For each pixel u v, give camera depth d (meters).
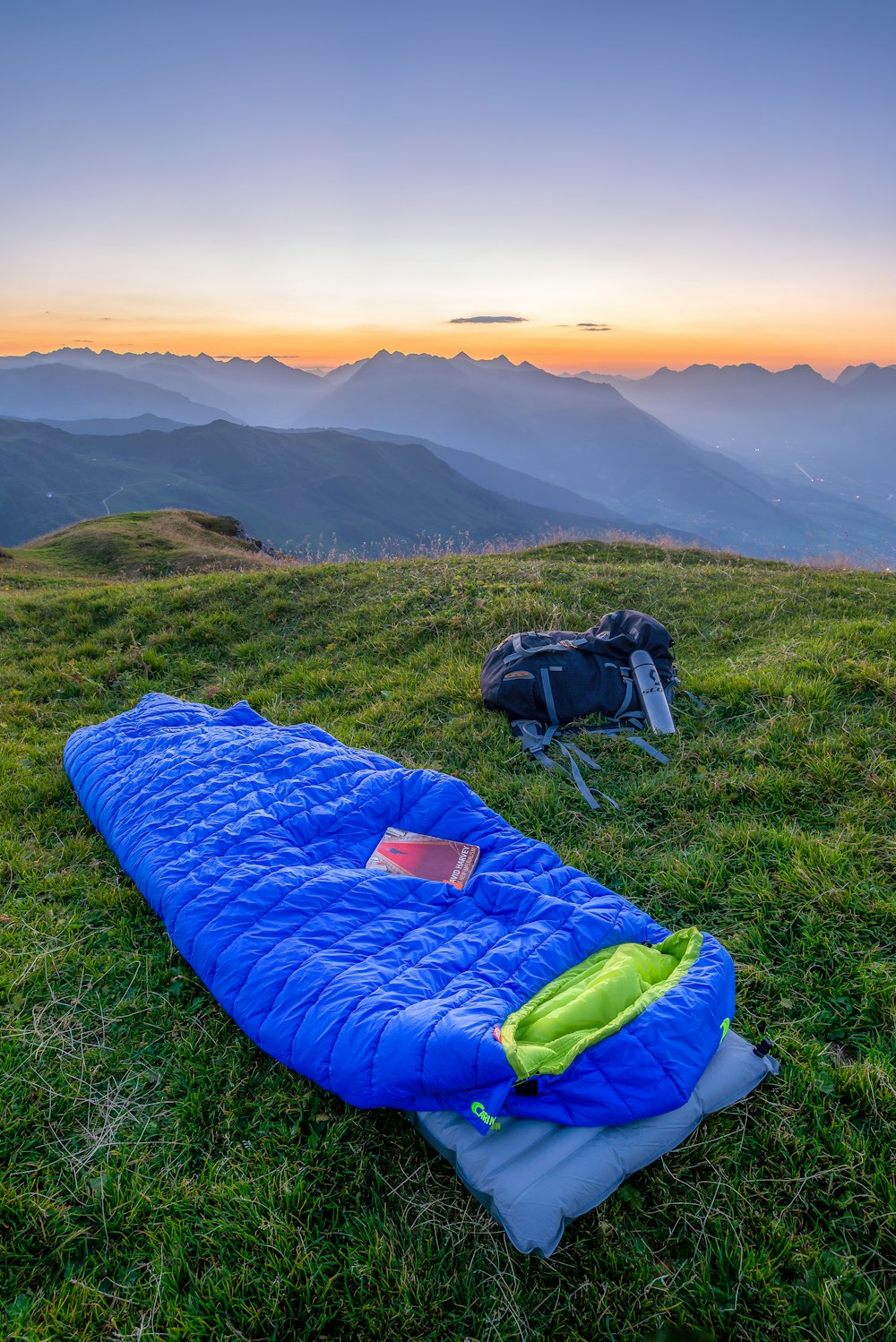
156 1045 3.49
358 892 3.74
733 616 9.41
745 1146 2.84
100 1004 3.71
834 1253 2.50
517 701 6.45
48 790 5.89
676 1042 2.77
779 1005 3.46
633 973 3.05
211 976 3.47
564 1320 2.37
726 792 5.20
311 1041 2.97
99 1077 3.30
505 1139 2.66
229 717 6.23
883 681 6.23
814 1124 2.87
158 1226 2.65
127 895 4.48
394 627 9.48
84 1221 2.71
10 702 8.20
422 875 3.92
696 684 6.88
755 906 4.07
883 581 11.70
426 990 3.07
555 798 5.29
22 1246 2.61
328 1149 2.90
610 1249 2.53
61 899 4.58
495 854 4.11
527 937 3.36
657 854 4.67
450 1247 2.57
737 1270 2.44
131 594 11.82
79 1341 2.33
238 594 11.37
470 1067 2.61
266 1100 3.14
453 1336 2.32
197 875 3.91
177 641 9.91
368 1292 2.43
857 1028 3.33
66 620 10.89
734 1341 2.29
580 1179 2.52
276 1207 2.69
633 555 16.89
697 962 3.16
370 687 7.77
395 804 4.45
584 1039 2.72
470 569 12.20
